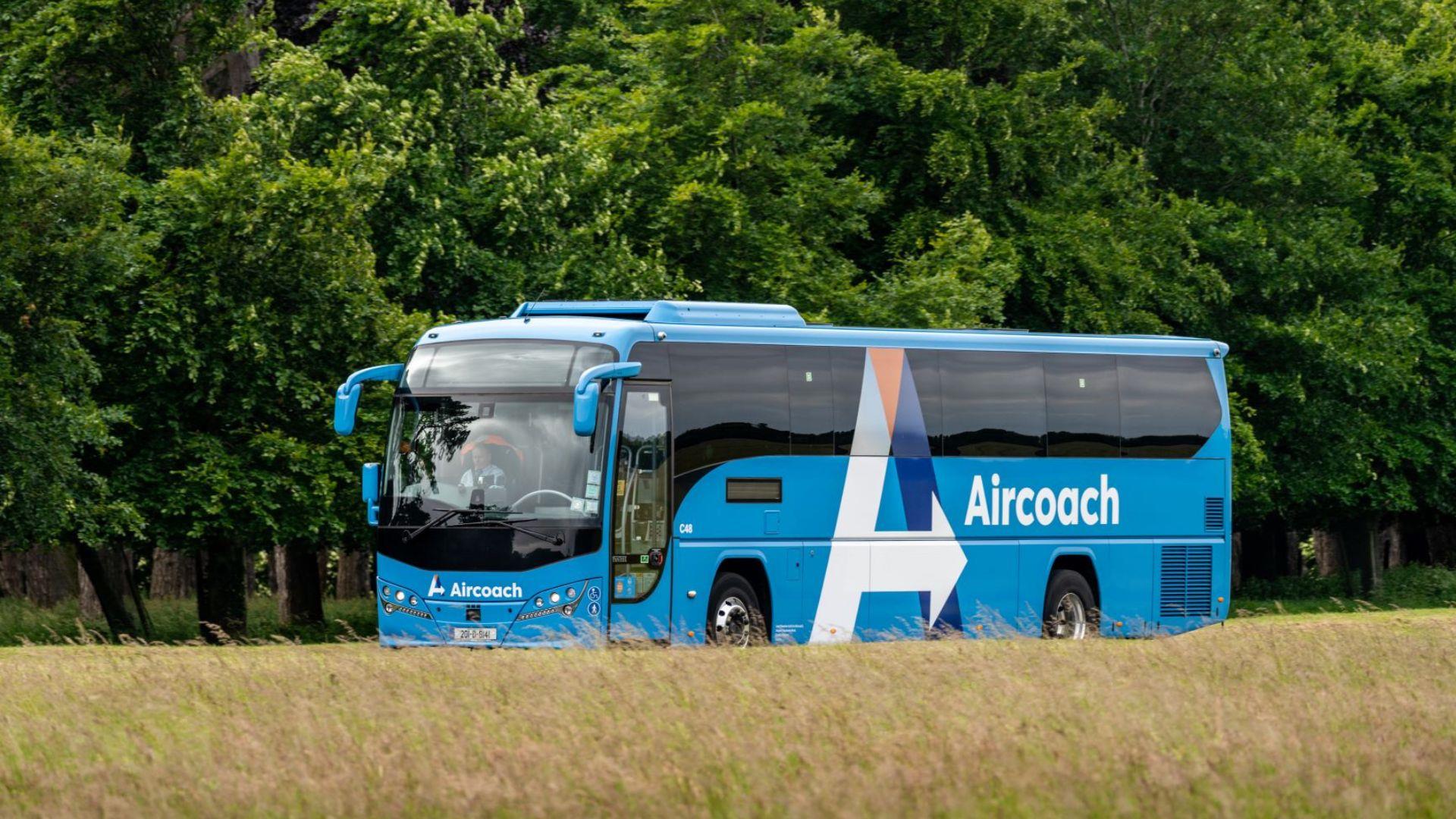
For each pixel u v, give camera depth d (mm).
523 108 117562
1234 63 153250
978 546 76750
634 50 136000
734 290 119875
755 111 119688
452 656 52844
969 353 77562
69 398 90125
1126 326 136875
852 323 117875
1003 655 53000
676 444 67688
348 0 115938
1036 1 137500
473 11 116562
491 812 27875
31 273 87062
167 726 39438
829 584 72188
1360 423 153375
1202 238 147375
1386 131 162000
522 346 67000
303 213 98500
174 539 99812
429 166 111188
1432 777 31516
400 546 66250
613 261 112438
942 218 132750
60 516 87438
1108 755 32219
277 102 108562
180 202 97062
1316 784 30000
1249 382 148375
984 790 28859
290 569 128250
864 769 31109
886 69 131875
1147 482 82312
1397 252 153000
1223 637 62406
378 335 102000
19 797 31281
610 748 33562
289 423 102000
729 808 27891
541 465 65188
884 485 74125
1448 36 168000
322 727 37125
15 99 102438
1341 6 173875
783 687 43719
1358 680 49125
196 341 97625
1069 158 140375
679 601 67312
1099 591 80688
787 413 71375
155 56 105125
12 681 49469
